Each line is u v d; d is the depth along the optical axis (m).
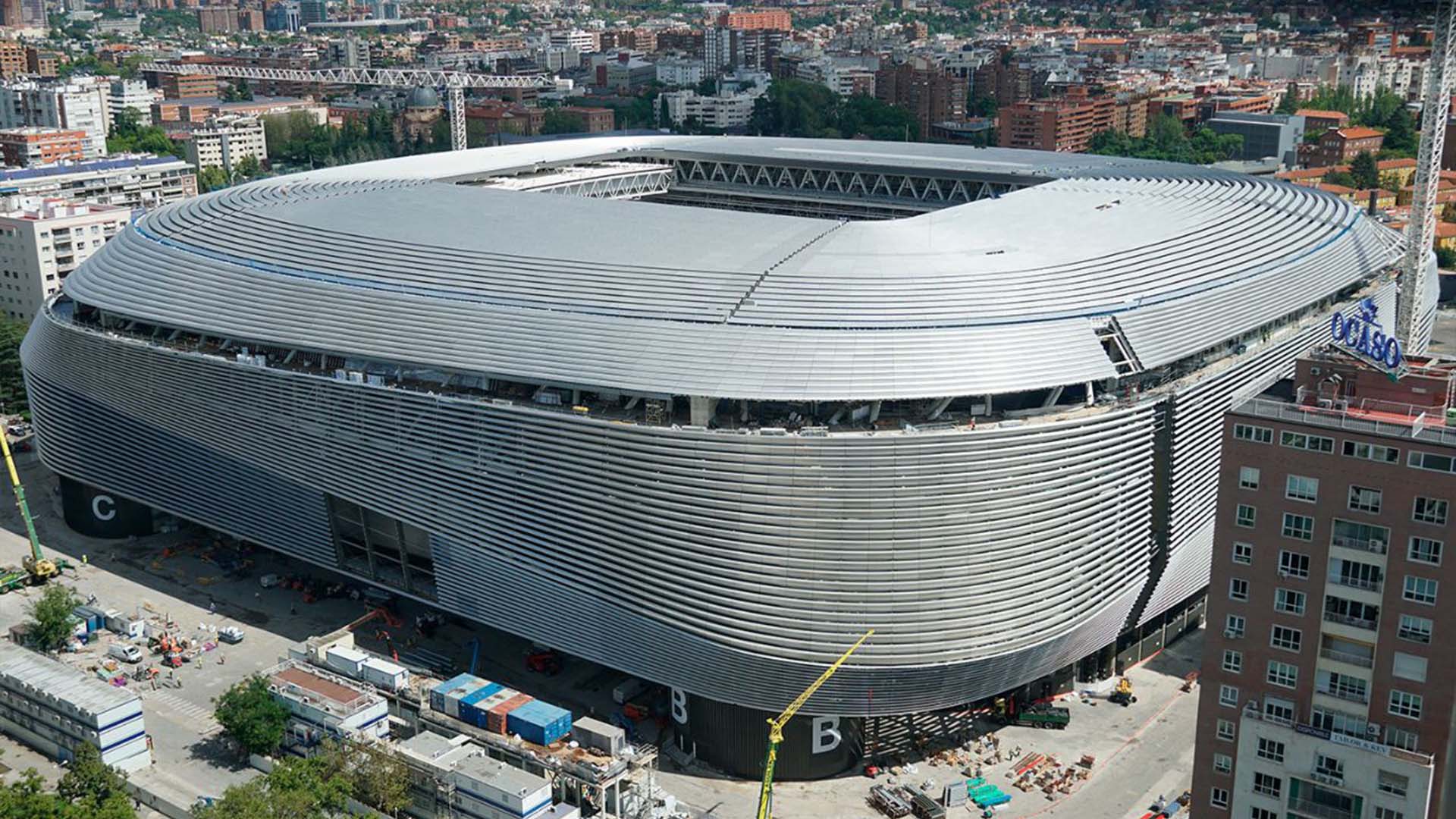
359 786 147.62
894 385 156.75
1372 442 110.19
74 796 147.88
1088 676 177.75
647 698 173.88
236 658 182.88
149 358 197.88
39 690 160.12
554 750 150.00
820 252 179.12
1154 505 169.75
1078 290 174.75
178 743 164.00
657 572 156.25
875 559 150.88
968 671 154.62
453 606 180.00
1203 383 171.62
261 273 196.00
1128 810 151.00
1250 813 120.94
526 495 164.88
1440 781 113.50
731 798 155.25
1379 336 117.06
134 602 198.50
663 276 174.62
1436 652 110.62
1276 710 119.19
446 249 189.88
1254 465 116.00
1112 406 163.62
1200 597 191.62
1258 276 194.38
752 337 162.00
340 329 182.25
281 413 185.12
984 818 149.88
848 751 159.75
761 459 150.38
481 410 165.00
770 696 155.12
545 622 170.38
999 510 152.38
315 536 192.00
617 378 161.38
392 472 176.62
